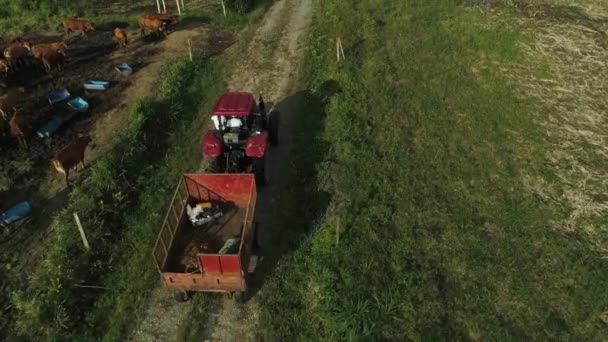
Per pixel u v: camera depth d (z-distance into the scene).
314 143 15.38
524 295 11.23
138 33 21.83
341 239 12.23
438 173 14.40
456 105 17.06
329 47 20.34
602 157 15.09
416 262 11.86
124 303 10.96
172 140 15.59
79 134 15.73
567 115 16.66
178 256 11.20
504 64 19.11
